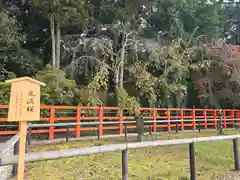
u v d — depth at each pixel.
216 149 6.47
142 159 5.24
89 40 11.98
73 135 9.40
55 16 10.86
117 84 11.51
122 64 11.80
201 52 13.68
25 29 12.77
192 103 16.44
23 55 11.17
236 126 13.31
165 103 13.16
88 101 9.90
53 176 3.91
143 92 12.19
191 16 14.21
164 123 12.25
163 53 12.21
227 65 13.96
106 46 11.85
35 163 4.71
